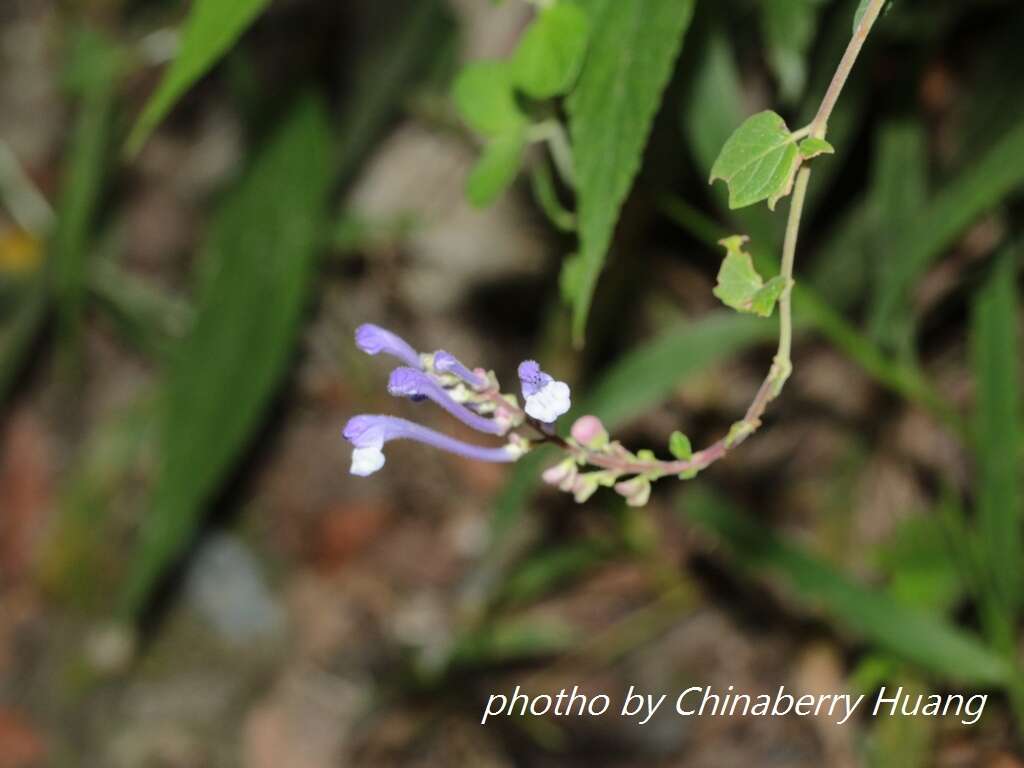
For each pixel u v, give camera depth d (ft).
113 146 2.02
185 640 1.92
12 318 2.16
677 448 0.83
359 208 1.98
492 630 1.74
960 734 1.46
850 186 1.66
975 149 1.44
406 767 1.71
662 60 0.87
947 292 1.64
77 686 1.89
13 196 2.23
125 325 2.05
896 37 1.33
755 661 1.69
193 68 0.89
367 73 1.83
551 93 0.91
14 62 2.40
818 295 1.59
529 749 1.68
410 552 1.95
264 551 1.99
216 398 1.57
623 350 1.81
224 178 2.09
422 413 2.04
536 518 1.85
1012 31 1.42
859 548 1.65
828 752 1.58
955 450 1.62
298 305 1.57
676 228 1.81
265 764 1.77
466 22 1.80
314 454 2.05
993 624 1.32
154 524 1.58
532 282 1.96
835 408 1.75
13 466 2.12
